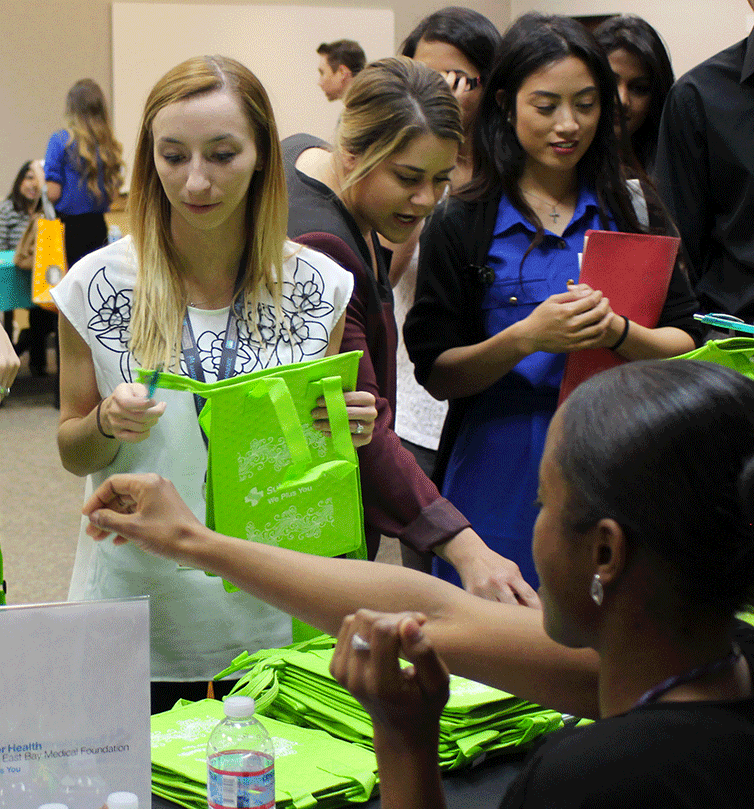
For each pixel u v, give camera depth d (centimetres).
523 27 208
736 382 75
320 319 160
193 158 142
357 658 79
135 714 99
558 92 201
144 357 150
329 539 145
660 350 201
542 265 210
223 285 156
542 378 208
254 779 103
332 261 164
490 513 212
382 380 189
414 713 78
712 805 66
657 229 220
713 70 256
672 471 71
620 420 74
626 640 76
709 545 71
